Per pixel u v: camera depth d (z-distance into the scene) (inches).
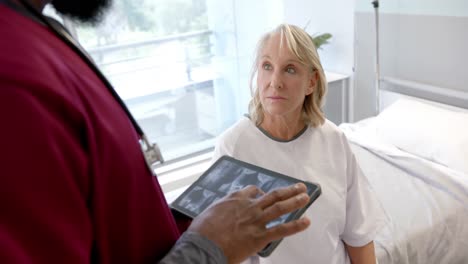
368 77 119.3
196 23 119.0
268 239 21.2
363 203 50.5
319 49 130.0
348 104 128.6
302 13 136.3
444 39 99.3
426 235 68.5
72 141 15.0
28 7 17.0
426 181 80.8
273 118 45.5
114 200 17.1
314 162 46.6
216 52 125.6
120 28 106.3
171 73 118.7
